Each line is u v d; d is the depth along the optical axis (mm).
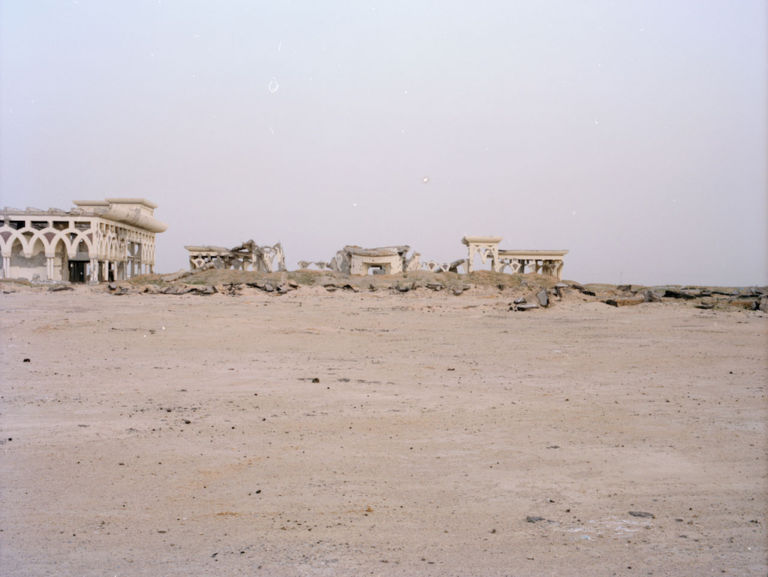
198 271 46250
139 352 17984
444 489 7320
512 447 8969
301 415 10766
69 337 20609
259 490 7242
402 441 9242
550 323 25500
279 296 37219
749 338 21031
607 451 8797
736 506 6832
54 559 5516
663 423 10344
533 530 6199
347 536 6023
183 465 8086
